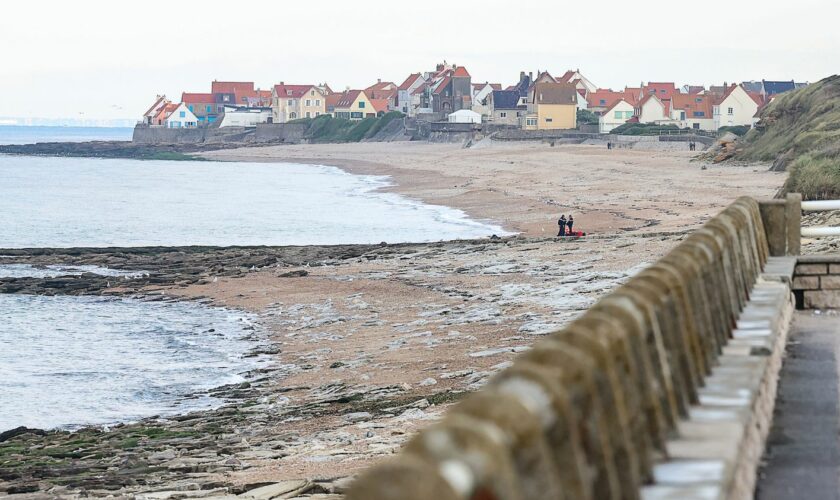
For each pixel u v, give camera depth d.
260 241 136.38
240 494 30.39
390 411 44.72
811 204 30.20
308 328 70.88
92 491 32.50
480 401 7.00
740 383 15.35
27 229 154.75
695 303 15.70
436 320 67.56
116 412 52.47
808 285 28.64
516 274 82.06
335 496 28.88
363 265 96.62
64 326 76.19
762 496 13.77
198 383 57.94
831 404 18.38
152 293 89.25
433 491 5.73
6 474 36.75
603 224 128.25
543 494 7.07
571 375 8.38
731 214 23.25
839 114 187.88
